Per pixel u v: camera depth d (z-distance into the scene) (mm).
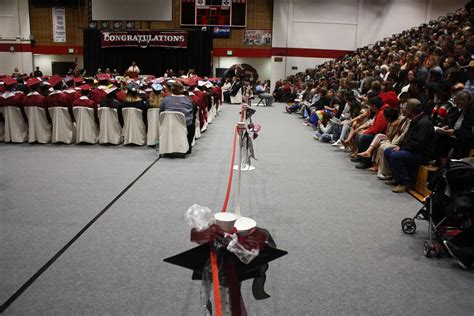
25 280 3201
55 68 24734
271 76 23906
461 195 3600
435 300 3057
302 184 6082
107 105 8352
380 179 6449
